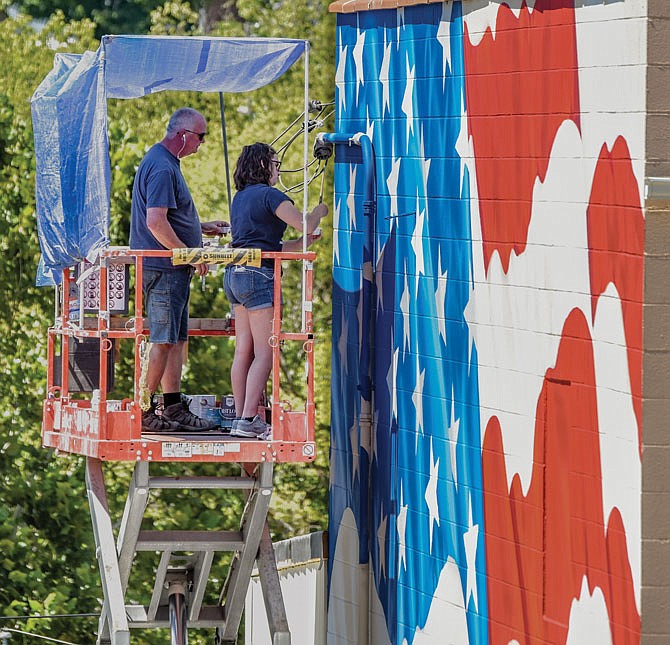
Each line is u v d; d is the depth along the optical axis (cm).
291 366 5003
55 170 2455
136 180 2328
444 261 2189
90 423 2211
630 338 1688
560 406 1847
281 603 2289
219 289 4866
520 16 1953
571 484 1820
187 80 2508
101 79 2159
